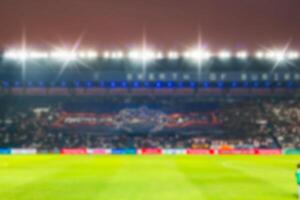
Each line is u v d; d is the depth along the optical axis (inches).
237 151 2773.1
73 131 3164.4
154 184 1051.3
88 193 895.1
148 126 3262.8
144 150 2802.7
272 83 3499.0
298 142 2918.3
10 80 3499.0
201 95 3599.9
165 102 3518.7
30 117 3312.0
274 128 3112.7
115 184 1053.2
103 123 3272.6
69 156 2426.2
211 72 3508.9
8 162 1881.2
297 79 3437.5
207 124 3233.3
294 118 3243.1
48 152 2797.7
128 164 1752.0
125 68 3467.0
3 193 901.2
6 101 3511.3
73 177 1222.9
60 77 3531.0
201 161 1963.6
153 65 3454.7
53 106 3464.6
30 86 3548.2
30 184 1056.8
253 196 861.8
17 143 2979.8
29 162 1873.8
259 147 2856.8
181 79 3528.5
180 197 844.6
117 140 3014.3
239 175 1300.4
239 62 3395.7
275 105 3449.8
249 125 3179.1
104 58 3405.5
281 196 862.5
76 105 3476.9
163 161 1955.0
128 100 3553.2
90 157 2303.2
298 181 792.9
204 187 999.6
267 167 1624.0
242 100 3535.9
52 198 832.3
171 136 3105.3
